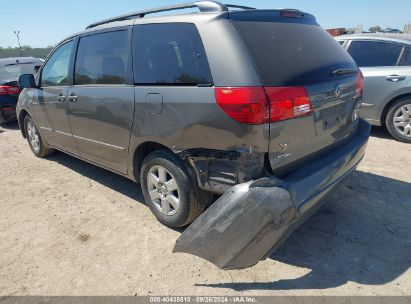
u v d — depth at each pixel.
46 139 5.08
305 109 2.49
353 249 2.87
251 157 2.37
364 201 3.63
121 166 3.59
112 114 3.38
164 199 3.19
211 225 2.40
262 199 2.28
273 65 2.42
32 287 2.59
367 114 5.86
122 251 2.97
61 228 3.38
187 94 2.64
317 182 2.54
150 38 3.01
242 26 2.51
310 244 2.96
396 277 2.55
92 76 3.69
